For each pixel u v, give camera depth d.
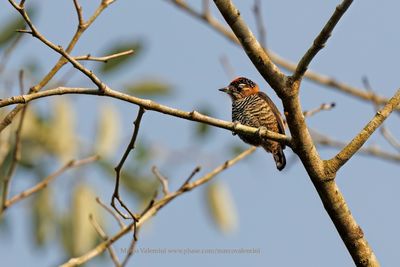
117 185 9.10
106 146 10.76
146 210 9.91
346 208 8.14
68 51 9.42
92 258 10.07
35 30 7.82
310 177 8.19
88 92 8.19
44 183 10.48
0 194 11.09
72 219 10.49
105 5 9.65
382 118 8.16
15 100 8.04
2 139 10.60
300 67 7.77
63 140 10.66
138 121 8.52
